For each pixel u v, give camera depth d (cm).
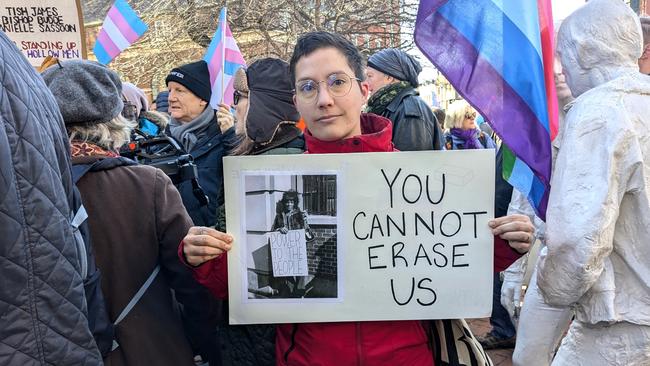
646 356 169
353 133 160
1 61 117
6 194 112
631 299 168
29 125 118
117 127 186
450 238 155
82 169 167
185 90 348
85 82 174
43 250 118
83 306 128
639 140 160
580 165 160
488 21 168
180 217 178
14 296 114
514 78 170
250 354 189
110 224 168
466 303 156
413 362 157
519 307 321
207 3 1399
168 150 274
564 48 186
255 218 156
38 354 117
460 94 169
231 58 531
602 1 177
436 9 158
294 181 155
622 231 166
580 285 159
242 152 227
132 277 171
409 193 155
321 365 156
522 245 151
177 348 176
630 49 173
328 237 155
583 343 183
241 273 156
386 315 156
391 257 156
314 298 156
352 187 154
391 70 363
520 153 172
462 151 153
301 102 156
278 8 1323
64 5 400
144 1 1529
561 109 256
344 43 156
